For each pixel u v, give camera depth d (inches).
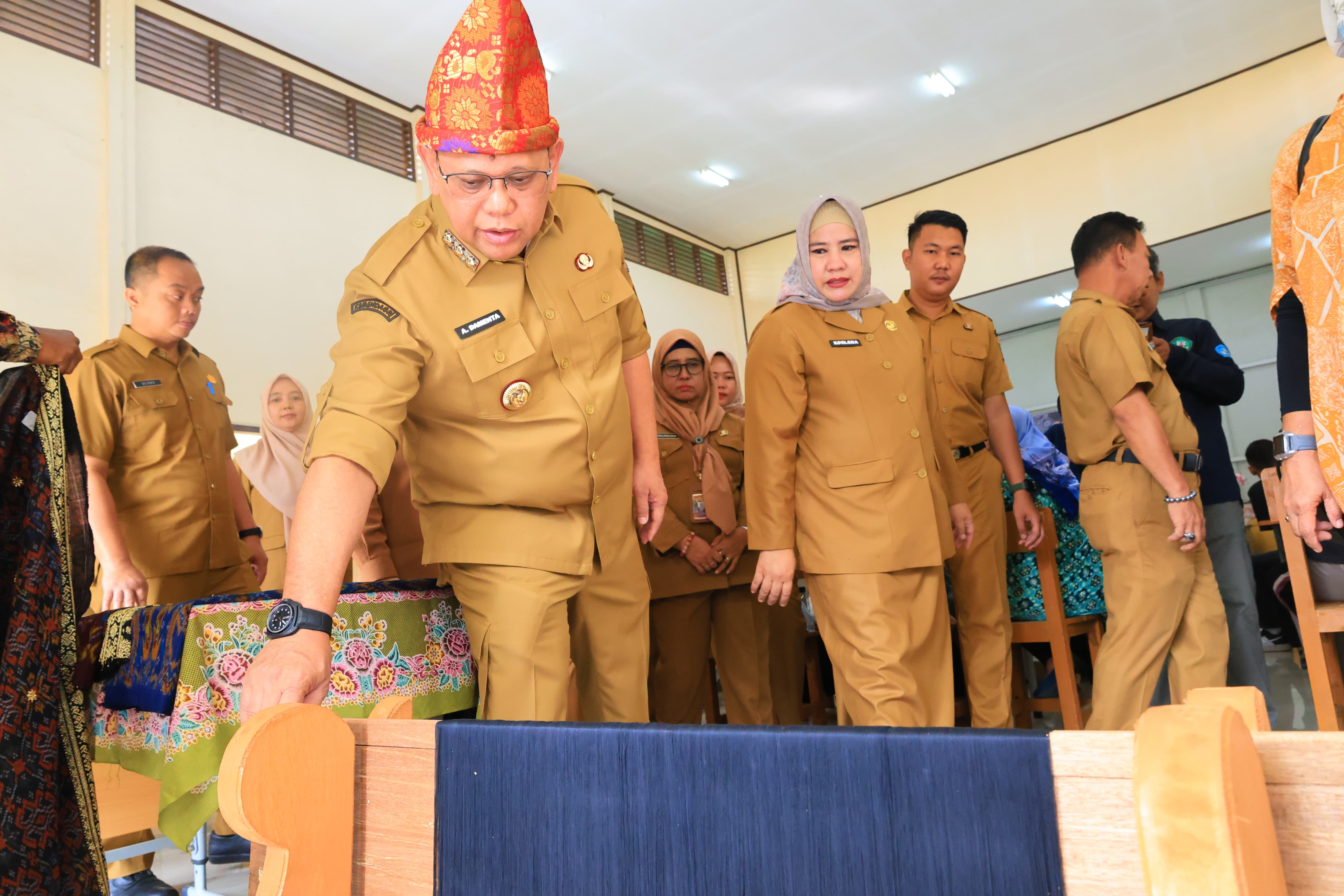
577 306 48.5
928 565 66.7
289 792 21.1
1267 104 277.0
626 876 19.2
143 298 87.2
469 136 39.8
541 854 20.2
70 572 48.8
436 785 21.7
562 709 46.3
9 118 179.8
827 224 73.0
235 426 210.1
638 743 19.5
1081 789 15.0
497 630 45.8
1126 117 300.5
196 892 66.2
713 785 18.6
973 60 265.9
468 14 40.1
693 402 103.4
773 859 17.7
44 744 44.7
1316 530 51.2
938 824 16.2
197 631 45.8
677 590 93.3
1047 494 94.7
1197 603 75.4
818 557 68.1
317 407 39.8
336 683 49.2
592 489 48.8
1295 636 167.6
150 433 85.1
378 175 255.0
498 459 45.8
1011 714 85.8
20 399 48.4
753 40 249.3
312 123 242.4
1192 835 12.4
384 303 43.0
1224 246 297.4
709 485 96.3
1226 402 96.6
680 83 265.1
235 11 220.5
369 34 234.1
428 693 53.8
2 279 174.6
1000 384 97.3
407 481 77.4
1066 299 335.6
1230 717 13.4
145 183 201.0
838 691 69.6
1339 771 13.2
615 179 318.3
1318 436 46.3
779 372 69.9
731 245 385.7
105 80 196.9
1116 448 76.2
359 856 22.5
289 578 33.3
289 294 226.7
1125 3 246.1
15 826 42.9
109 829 68.3
